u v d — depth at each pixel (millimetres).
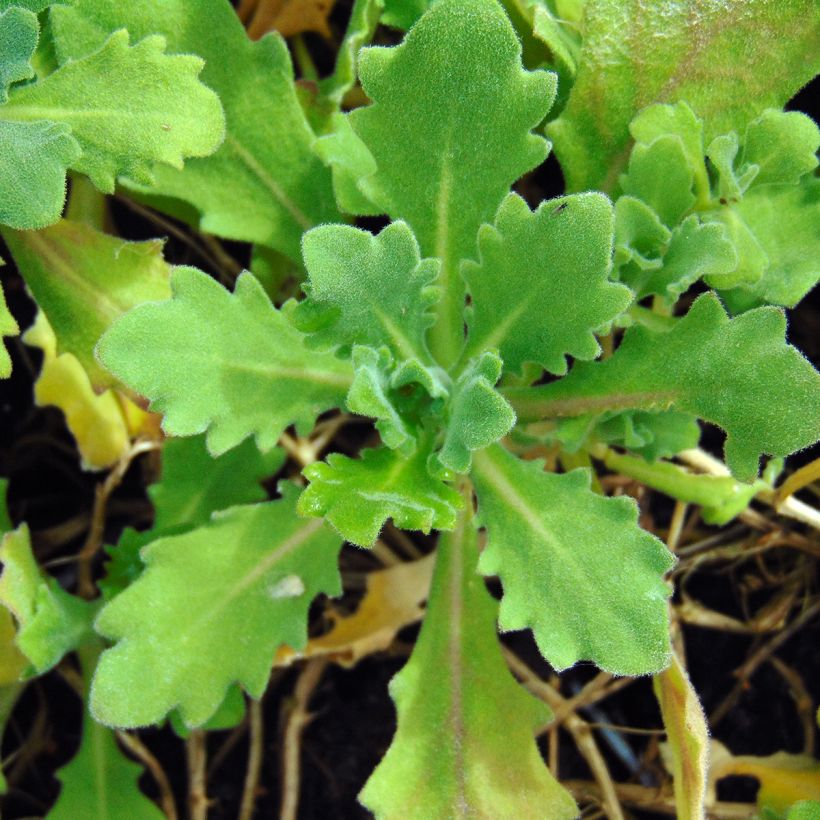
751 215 247
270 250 268
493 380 220
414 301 227
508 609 227
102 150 232
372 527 213
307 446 287
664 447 243
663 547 224
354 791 286
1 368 234
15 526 295
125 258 249
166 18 242
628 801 278
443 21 220
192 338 224
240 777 290
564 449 244
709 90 245
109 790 268
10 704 274
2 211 229
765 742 280
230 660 241
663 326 244
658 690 244
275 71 248
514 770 244
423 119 227
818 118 290
